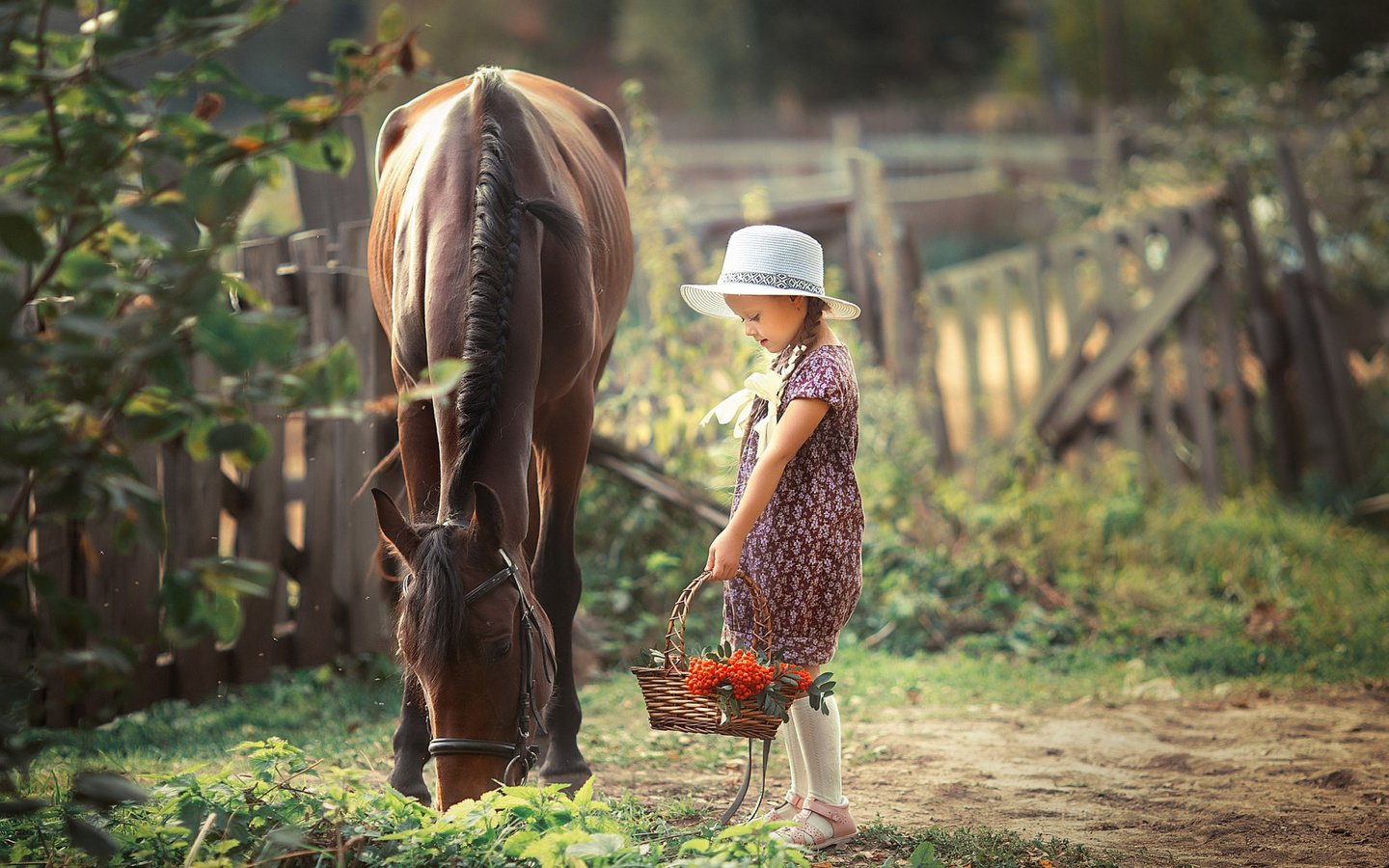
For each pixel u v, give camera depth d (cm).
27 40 342
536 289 470
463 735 375
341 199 858
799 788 482
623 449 897
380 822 403
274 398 323
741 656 411
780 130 4597
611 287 604
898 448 1059
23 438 307
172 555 658
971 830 484
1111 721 668
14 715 370
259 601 698
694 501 902
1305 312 1222
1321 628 823
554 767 529
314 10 4812
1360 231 1312
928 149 3947
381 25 367
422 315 496
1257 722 663
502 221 455
